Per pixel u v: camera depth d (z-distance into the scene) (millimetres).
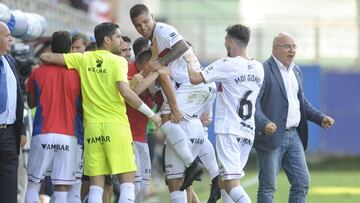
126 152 13273
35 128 13531
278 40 15281
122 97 13336
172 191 14219
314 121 15805
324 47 41500
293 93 15312
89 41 16469
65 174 13484
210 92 14320
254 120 14297
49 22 26016
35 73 13641
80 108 13570
